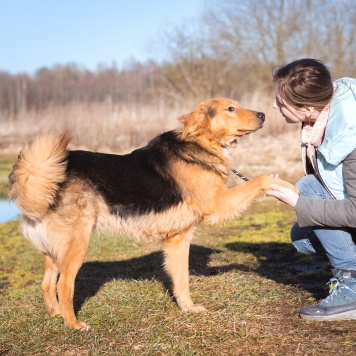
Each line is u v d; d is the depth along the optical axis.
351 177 3.53
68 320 4.04
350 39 22.20
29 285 5.77
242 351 3.38
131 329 3.88
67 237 4.16
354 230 3.96
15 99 45.59
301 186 4.16
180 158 4.45
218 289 4.72
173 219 4.34
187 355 3.31
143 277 5.48
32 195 4.03
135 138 18.72
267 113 16.81
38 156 4.03
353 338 3.49
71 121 19.89
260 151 14.52
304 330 3.68
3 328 4.08
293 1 24.20
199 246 6.84
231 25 25.59
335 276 3.97
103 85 48.09
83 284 5.26
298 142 14.41
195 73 26.23
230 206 4.35
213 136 4.69
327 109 3.70
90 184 4.28
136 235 4.45
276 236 7.15
